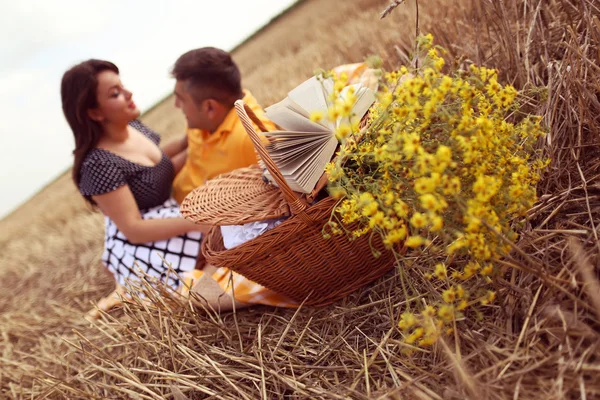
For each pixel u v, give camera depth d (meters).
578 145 1.43
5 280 3.61
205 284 1.89
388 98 1.09
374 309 1.52
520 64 1.82
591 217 1.24
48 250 3.86
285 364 1.47
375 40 3.46
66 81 2.08
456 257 1.40
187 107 2.28
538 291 1.14
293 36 8.41
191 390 1.50
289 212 1.46
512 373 1.03
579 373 0.98
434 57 1.19
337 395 1.26
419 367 1.23
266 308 1.80
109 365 1.71
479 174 1.05
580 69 1.49
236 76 2.26
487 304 1.26
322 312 1.64
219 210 1.59
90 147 2.20
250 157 2.26
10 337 2.49
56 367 1.97
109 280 2.82
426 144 1.14
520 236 1.34
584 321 1.08
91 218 4.05
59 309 2.67
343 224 1.42
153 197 2.42
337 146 1.46
